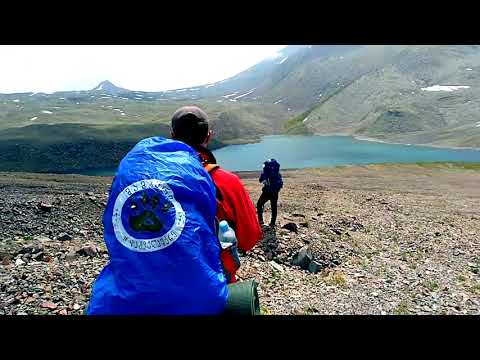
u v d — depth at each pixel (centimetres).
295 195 3198
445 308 987
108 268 224
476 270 1438
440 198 3712
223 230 246
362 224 2056
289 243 1409
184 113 267
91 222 1452
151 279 207
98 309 212
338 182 5134
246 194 266
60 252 1081
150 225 213
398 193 4003
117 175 229
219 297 218
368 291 1108
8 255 1022
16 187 2784
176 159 231
